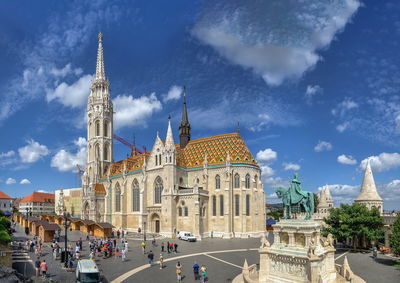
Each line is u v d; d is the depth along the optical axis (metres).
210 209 97.94
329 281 38.50
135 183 112.75
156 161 106.56
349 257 60.78
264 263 38.91
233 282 40.94
